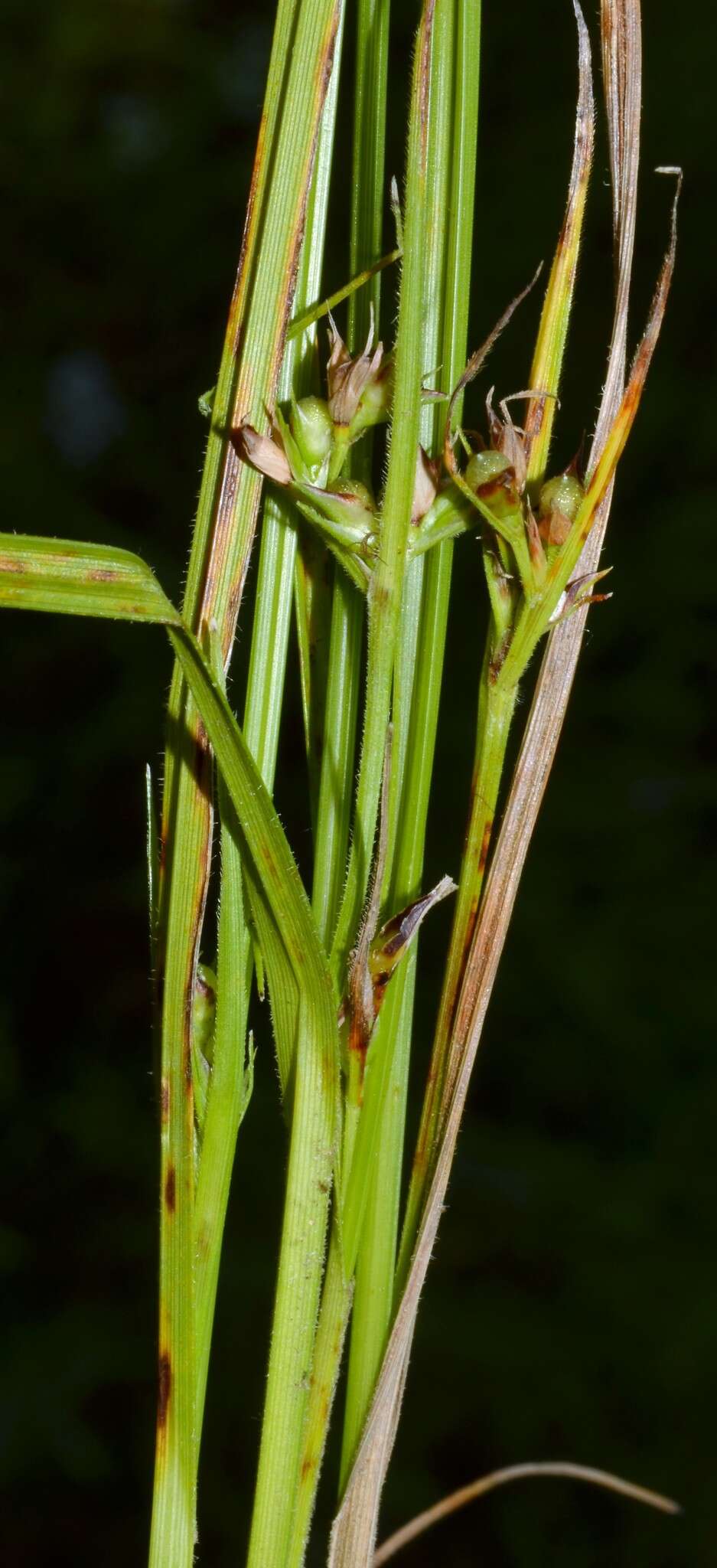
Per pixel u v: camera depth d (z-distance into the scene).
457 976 0.20
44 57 0.89
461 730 0.63
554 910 0.63
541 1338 0.54
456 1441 0.54
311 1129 0.19
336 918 0.20
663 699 0.65
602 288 0.67
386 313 0.22
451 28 0.20
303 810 0.62
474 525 0.19
